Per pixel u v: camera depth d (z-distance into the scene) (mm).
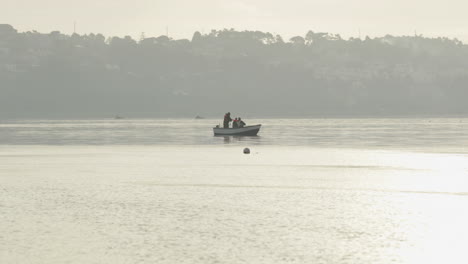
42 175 72750
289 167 82062
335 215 46281
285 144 135875
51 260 34656
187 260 34500
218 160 94000
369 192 58000
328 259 34688
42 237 39438
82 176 71562
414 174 72688
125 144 139875
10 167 82875
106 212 47500
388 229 41500
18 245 37562
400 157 96688
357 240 38625
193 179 68562
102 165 85875
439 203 51500
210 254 35562
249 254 35594
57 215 46312
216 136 178250
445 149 114500
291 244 37688
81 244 37781
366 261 34344
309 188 60906
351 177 70062
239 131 175625
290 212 47594
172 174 73688
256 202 52219
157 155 104688
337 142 142875
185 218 45188
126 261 34375
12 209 48812
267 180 67500
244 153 107250
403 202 52094
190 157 99938
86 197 54844
